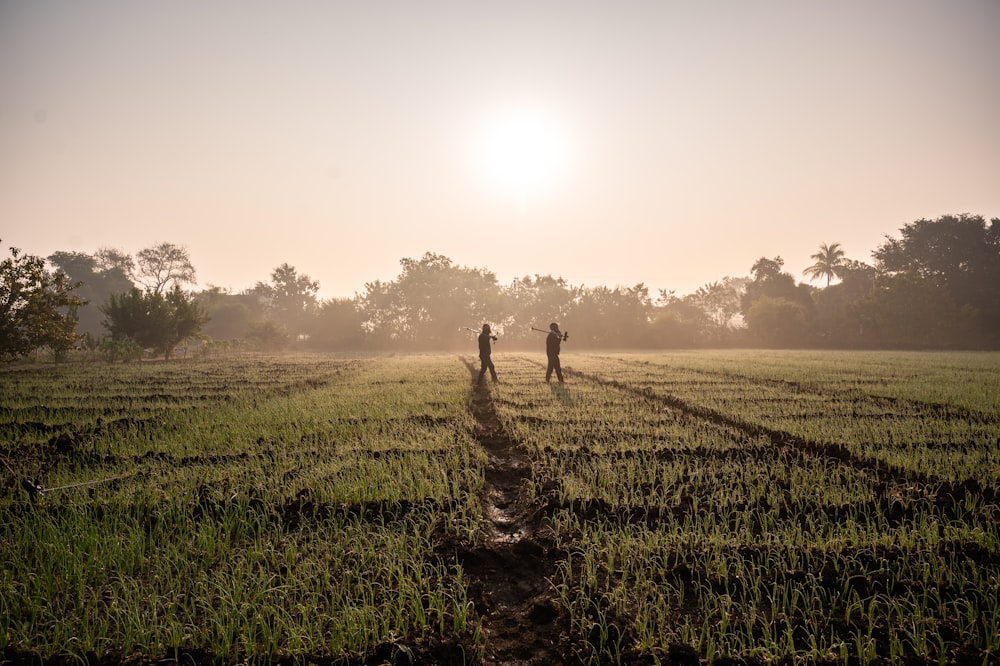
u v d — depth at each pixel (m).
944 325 57.28
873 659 3.69
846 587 4.48
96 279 75.69
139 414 13.22
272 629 4.09
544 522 6.12
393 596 4.48
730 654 3.75
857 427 10.65
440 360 36.00
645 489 7.08
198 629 4.08
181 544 5.39
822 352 46.81
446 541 5.50
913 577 4.72
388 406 13.73
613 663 3.74
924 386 17.47
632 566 5.00
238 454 9.08
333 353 50.28
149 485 7.20
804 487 6.93
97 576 4.82
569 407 13.54
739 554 5.11
